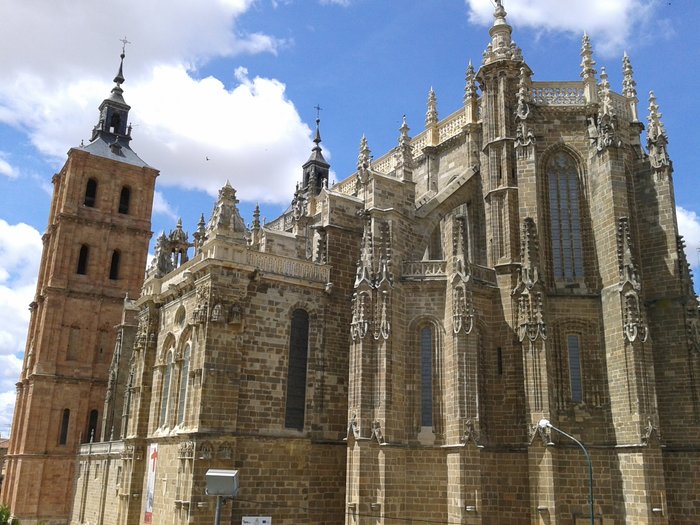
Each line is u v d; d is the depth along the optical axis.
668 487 46.66
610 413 46.12
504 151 52.59
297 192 84.25
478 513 41.97
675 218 50.38
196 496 43.06
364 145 55.62
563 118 53.16
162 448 51.22
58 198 102.50
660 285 49.88
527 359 45.69
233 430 45.47
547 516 42.53
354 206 56.00
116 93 107.94
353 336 46.94
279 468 46.88
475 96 59.88
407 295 48.47
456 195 55.47
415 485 44.50
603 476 45.00
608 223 48.66
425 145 64.62
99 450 75.06
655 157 51.97
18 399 94.69
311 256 63.47
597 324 48.44
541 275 48.00
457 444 43.00
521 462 45.34
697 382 47.12
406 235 51.19
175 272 55.47
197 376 45.91
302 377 50.03
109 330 93.19
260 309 48.97
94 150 100.06
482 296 48.94
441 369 46.53
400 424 45.47
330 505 48.81
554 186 52.22
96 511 71.62
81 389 88.75
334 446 50.00
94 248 95.00
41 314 93.31
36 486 83.12
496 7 57.12
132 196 100.00
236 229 49.12
